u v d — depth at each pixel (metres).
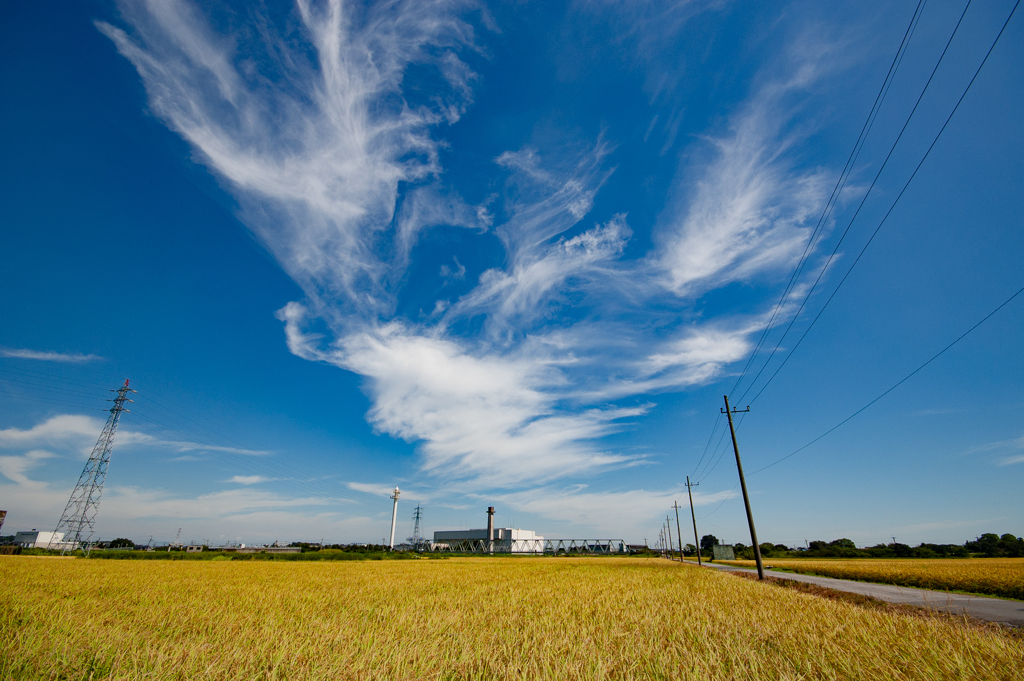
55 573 25.89
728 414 30.19
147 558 55.62
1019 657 6.74
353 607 13.32
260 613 11.91
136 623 10.44
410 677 6.35
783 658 7.22
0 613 10.80
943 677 6.09
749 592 17.59
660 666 6.73
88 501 63.16
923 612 12.43
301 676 6.30
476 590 18.66
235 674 6.36
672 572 35.22
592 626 9.83
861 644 7.82
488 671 6.77
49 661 6.84
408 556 78.25
